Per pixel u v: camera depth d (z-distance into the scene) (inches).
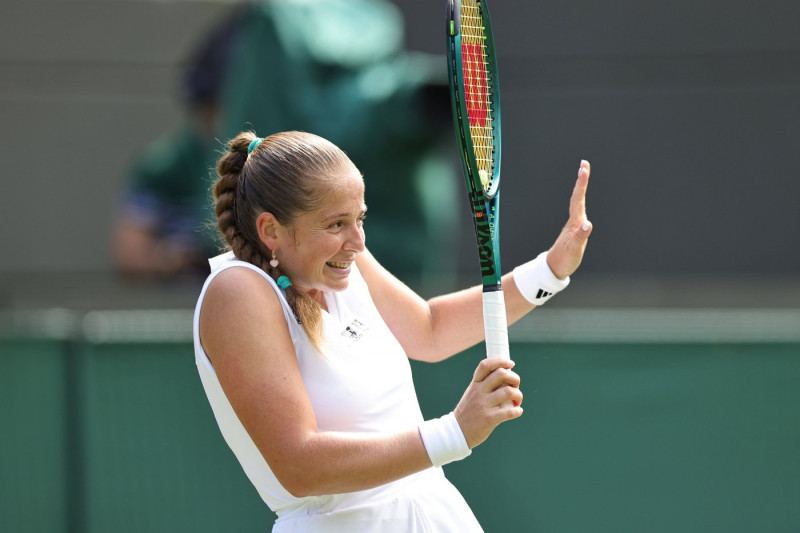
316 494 329.7
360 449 325.1
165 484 720.3
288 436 327.3
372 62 863.7
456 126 362.0
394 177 844.6
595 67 1185.4
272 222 339.0
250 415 330.3
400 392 361.4
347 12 884.6
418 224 857.5
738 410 697.6
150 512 719.1
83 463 719.7
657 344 700.0
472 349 699.4
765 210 1183.6
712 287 1166.3
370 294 391.2
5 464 718.5
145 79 1300.4
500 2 1192.8
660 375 700.7
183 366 722.8
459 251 1144.2
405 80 844.0
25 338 721.0
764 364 697.0
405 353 384.2
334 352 350.0
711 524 695.7
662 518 698.8
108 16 1295.5
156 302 951.6
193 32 1304.1
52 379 721.6
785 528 694.5
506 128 1202.6
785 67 1173.1
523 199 1208.8
